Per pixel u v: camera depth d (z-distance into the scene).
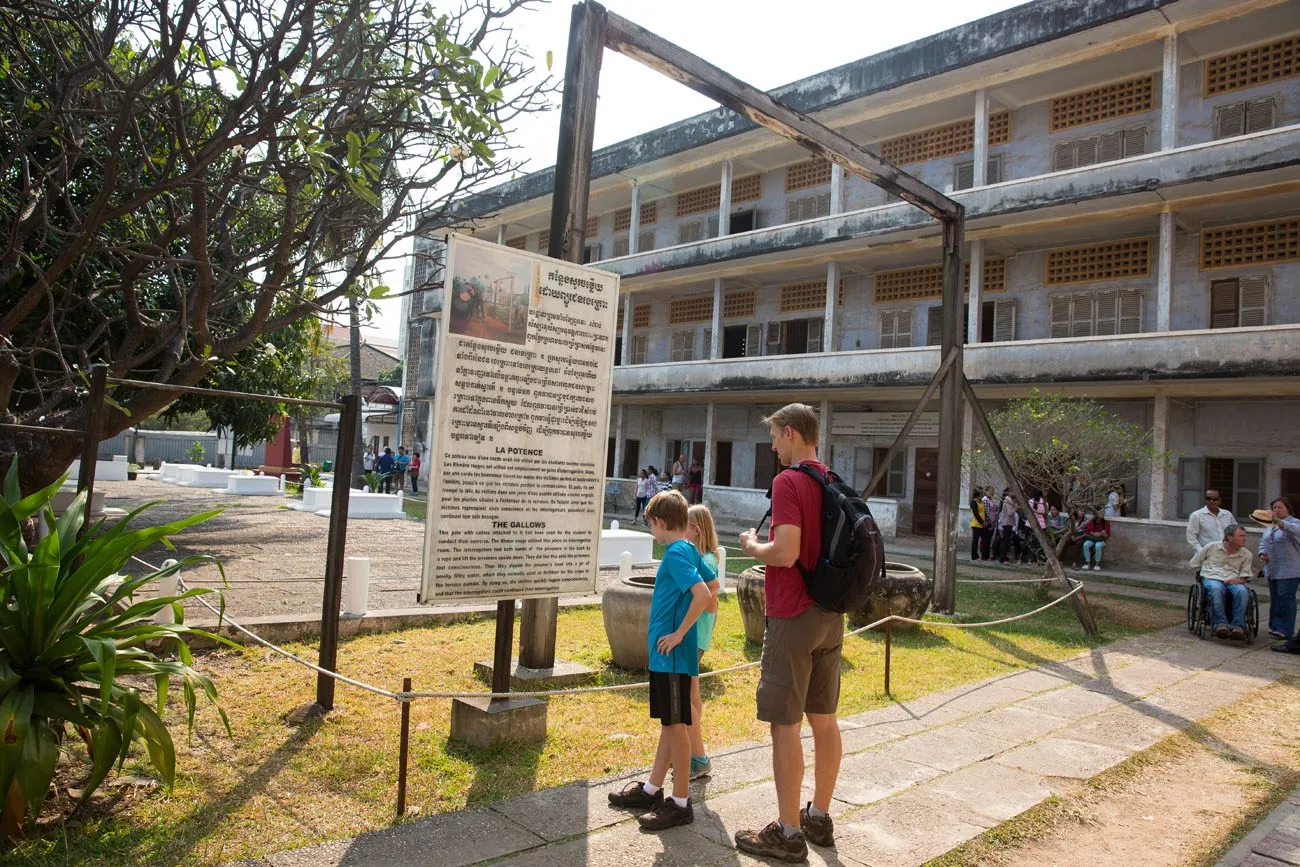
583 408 5.02
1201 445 18.55
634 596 6.75
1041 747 5.30
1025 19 18.52
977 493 18.44
